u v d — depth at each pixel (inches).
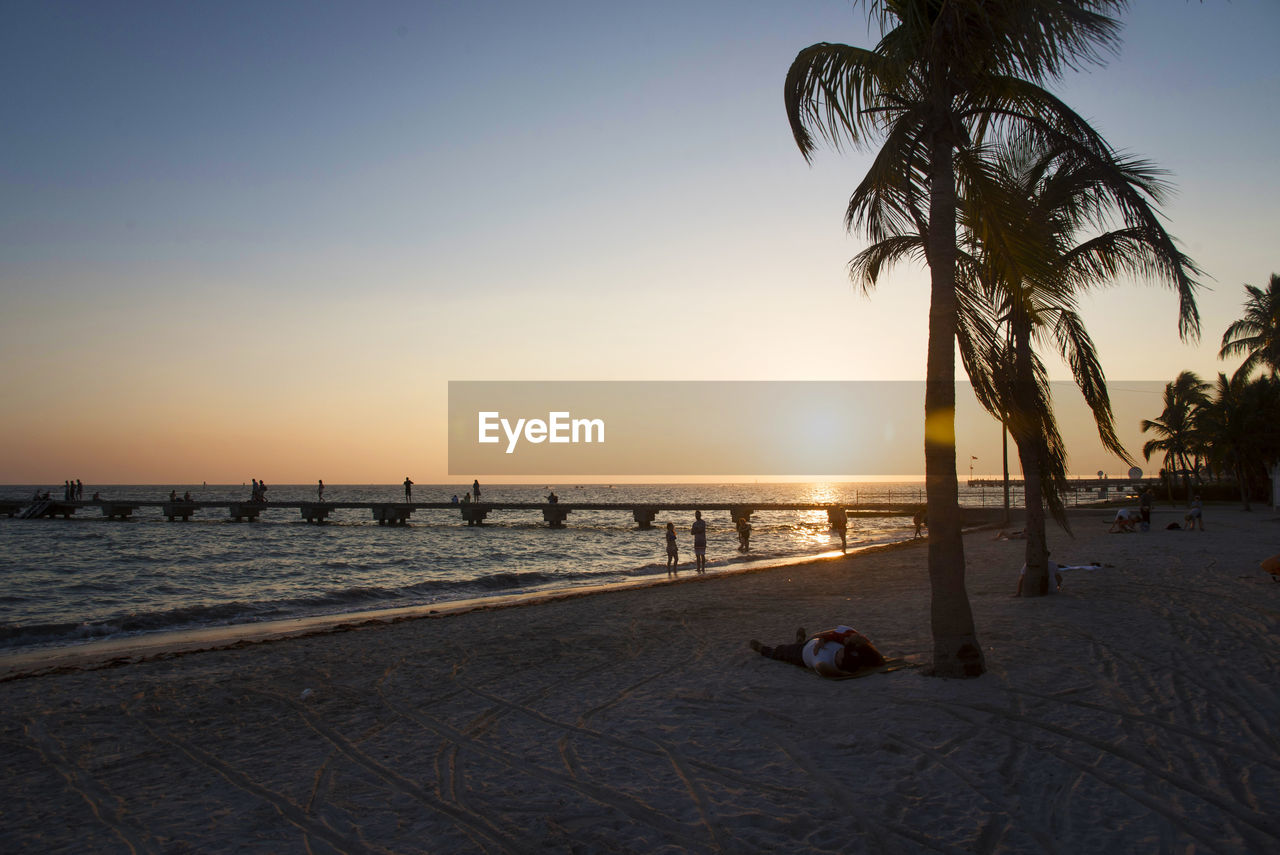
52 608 768.9
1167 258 280.7
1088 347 480.1
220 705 318.7
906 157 311.0
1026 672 310.8
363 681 358.9
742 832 176.7
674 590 721.0
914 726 249.1
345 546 1663.4
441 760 239.6
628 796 202.1
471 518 2460.6
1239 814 177.2
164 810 203.9
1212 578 587.2
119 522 2586.1
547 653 416.5
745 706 285.9
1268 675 298.8
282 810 201.2
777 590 684.7
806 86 315.9
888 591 640.4
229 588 935.0
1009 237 313.7
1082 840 166.6
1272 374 1866.4
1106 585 561.6
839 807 189.3
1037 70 284.5
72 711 311.0
